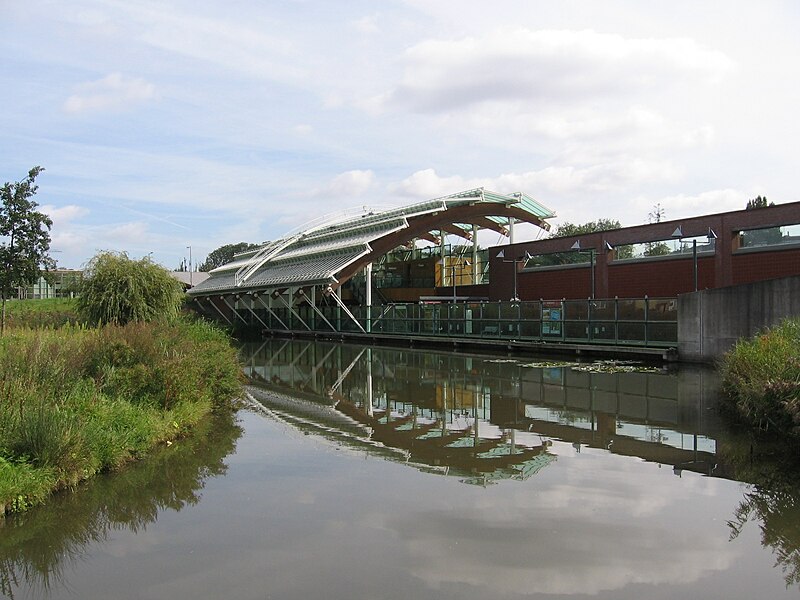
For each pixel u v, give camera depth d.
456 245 53.56
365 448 10.30
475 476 8.48
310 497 7.65
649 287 32.97
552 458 9.40
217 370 14.04
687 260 31.05
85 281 21.44
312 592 5.18
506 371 21.17
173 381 11.66
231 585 5.34
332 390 17.89
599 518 6.76
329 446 10.47
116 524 6.89
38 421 8.09
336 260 43.31
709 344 21.33
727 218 29.12
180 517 7.02
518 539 6.20
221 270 66.25
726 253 29.17
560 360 24.45
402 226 42.28
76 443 8.33
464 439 10.89
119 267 21.38
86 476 8.48
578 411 13.37
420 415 13.44
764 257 27.86
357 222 50.50
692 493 7.59
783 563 5.63
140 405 10.82
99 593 5.33
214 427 12.17
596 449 9.92
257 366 25.69
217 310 63.84
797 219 26.72
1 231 24.33
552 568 5.55
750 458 9.10
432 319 36.75
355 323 43.56
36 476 7.61
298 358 29.39
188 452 10.02
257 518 6.94
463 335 34.41
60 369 10.41
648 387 16.47
